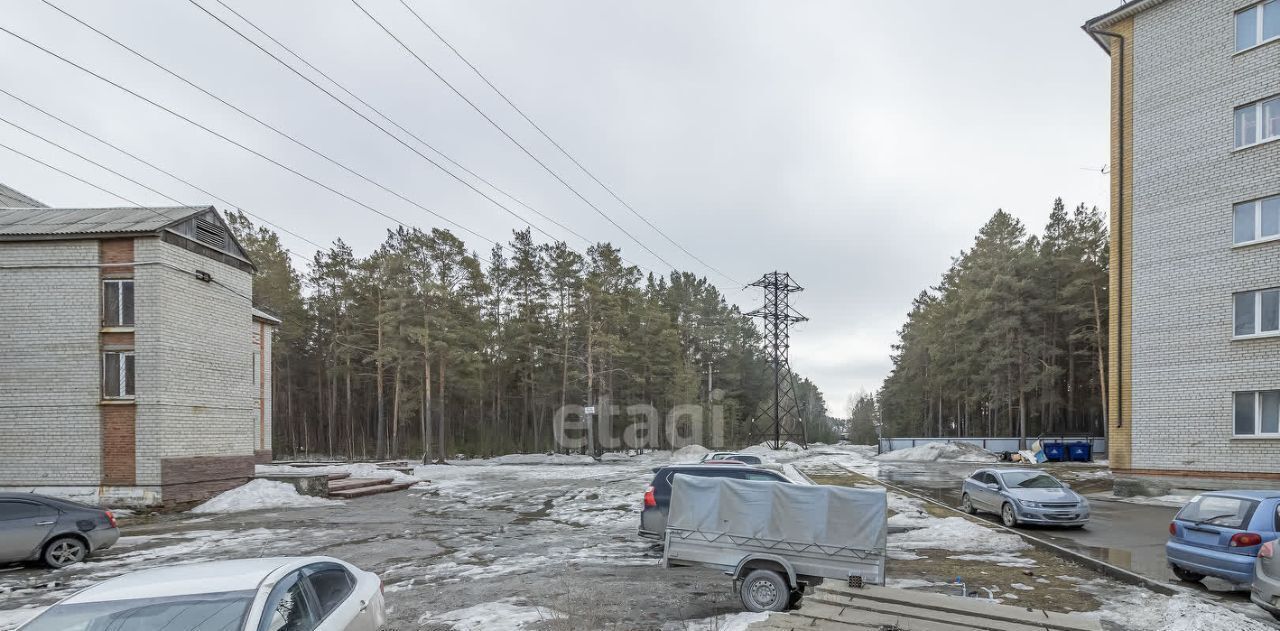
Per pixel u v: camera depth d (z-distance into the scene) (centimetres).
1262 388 2006
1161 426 2236
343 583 588
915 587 953
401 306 4738
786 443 5653
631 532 1513
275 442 5991
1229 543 889
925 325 7569
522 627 755
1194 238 2189
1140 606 853
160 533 1559
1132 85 2386
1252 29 2098
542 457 4578
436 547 1333
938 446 4794
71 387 2020
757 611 811
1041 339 5219
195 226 2203
